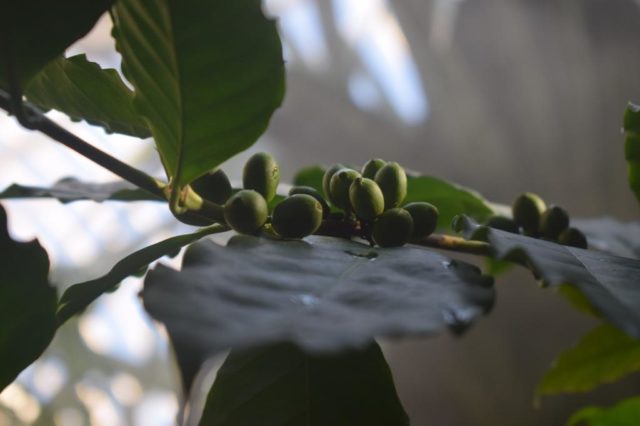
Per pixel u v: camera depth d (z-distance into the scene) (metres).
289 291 0.37
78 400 3.12
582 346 0.60
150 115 0.43
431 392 2.96
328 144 3.24
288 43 3.18
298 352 0.48
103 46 2.81
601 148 2.97
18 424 2.89
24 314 0.44
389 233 0.43
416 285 0.38
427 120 3.24
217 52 0.41
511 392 2.84
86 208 3.92
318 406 0.47
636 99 2.96
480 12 3.10
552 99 3.05
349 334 0.34
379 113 3.27
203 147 0.43
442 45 3.18
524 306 2.93
